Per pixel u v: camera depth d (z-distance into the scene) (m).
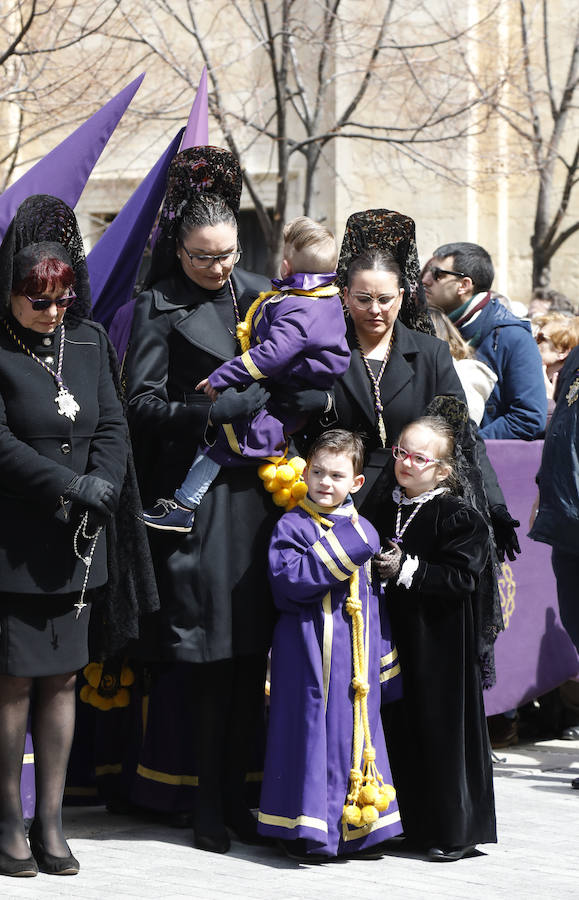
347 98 13.88
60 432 4.60
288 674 4.90
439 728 4.91
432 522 4.99
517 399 7.40
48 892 4.37
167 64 11.89
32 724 4.79
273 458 5.01
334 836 4.78
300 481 5.01
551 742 7.47
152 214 5.87
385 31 12.25
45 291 4.50
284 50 11.45
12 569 4.50
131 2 11.95
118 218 5.95
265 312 5.02
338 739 4.83
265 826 4.84
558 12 14.02
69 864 4.61
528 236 14.59
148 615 5.02
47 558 4.53
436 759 4.90
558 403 6.32
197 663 4.99
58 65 11.20
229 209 5.12
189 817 5.39
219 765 5.06
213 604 4.93
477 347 7.50
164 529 4.95
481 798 4.98
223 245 4.99
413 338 5.29
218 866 4.77
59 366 4.66
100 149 5.69
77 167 5.64
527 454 7.07
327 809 4.79
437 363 5.29
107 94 11.54
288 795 4.82
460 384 5.34
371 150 14.12
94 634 4.89
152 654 5.02
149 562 4.82
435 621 4.96
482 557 4.95
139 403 4.96
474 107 12.40
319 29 12.19
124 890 4.41
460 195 14.20
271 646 5.03
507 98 13.34
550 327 7.83
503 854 4.98
